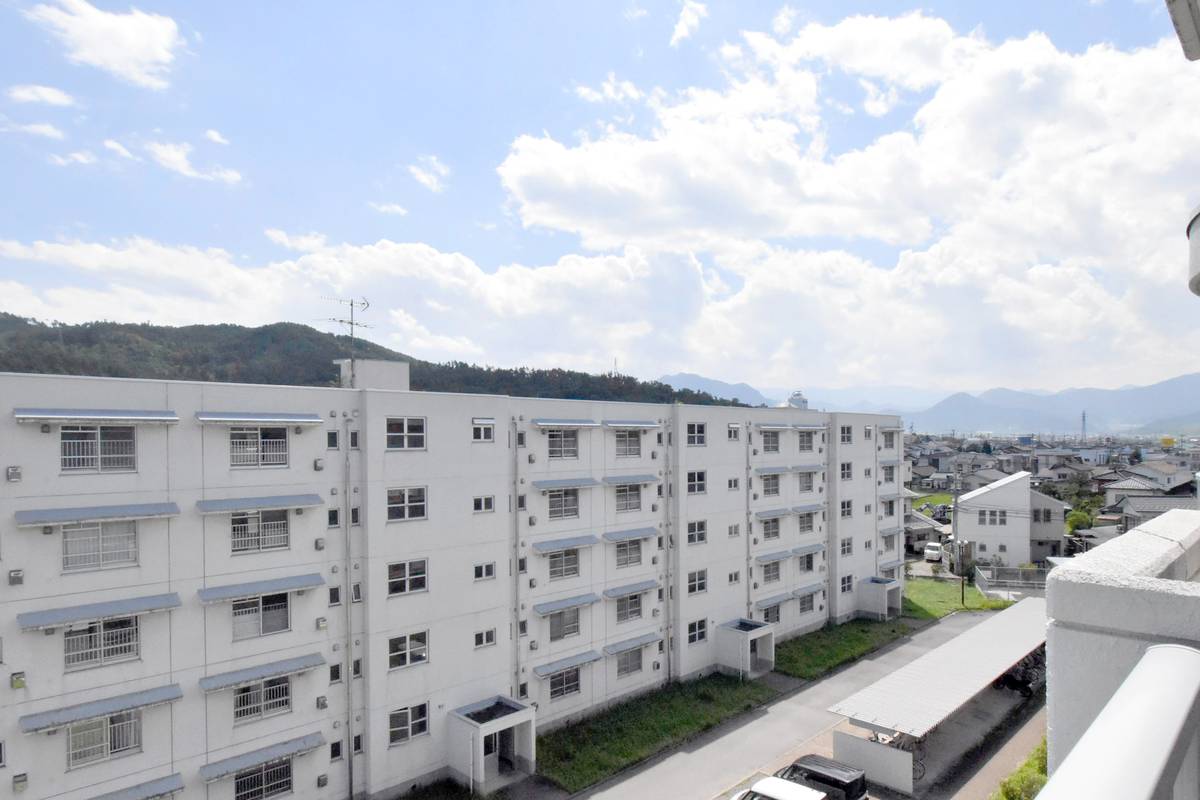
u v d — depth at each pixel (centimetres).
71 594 1734
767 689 3222
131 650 1822
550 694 2777
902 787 2341
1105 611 477
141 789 1797
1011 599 4872
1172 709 262
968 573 5812
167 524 1891
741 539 3634
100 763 1755
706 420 3462
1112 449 19512
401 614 2308
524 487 2717
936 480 11725
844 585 4309
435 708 2384
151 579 1855
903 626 4231
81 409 1773
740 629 3453
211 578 1955
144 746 1822
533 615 2716
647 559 3188
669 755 2606
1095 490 9462
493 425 2605
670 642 3278
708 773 2467
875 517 4597
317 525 2166
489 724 2344
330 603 2188
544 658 2747
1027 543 5872
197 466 1950
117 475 1819
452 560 2456
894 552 4778
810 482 4125
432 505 2408
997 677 2795
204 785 1911
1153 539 657
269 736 2033
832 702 3088
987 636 3275
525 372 8569
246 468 2038
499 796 2314
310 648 2130
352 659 2220
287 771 2077
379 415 2281
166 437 1902
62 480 1741
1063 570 516
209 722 1928
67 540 1745
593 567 2958
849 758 2467
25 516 1673
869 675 3422
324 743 2141
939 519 8306
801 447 4066
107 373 6412
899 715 2436
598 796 2325
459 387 7831
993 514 5966
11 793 1636
